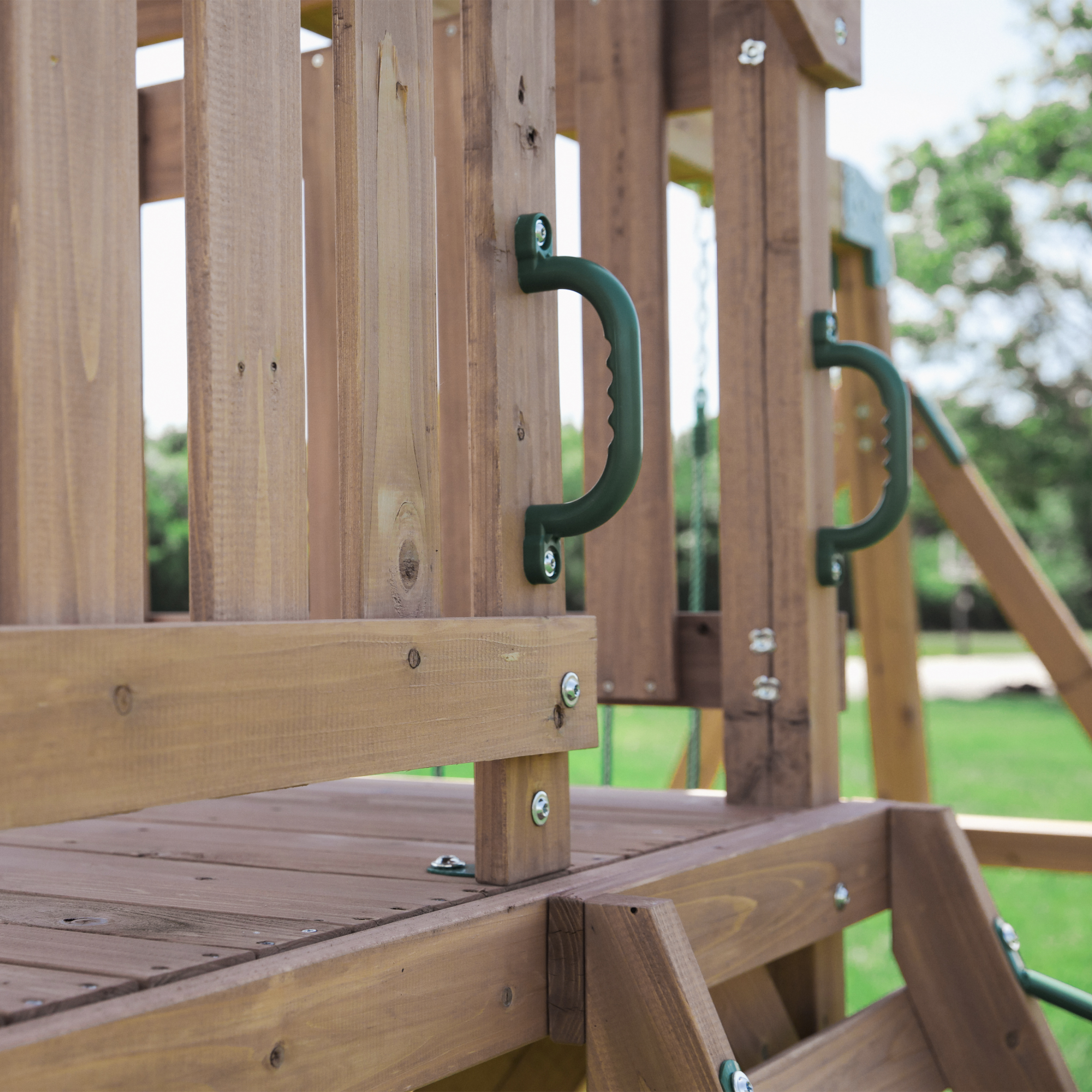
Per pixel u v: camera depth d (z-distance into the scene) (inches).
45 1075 25.4
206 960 31.1
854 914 59.9
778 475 66.8
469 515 84.6
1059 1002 58.6
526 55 45.1
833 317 68.0
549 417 45.2
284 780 31.9
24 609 27.2
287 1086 31.0
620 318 41.8
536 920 40.4
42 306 27.7
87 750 27.0
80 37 28.8
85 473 28.6
